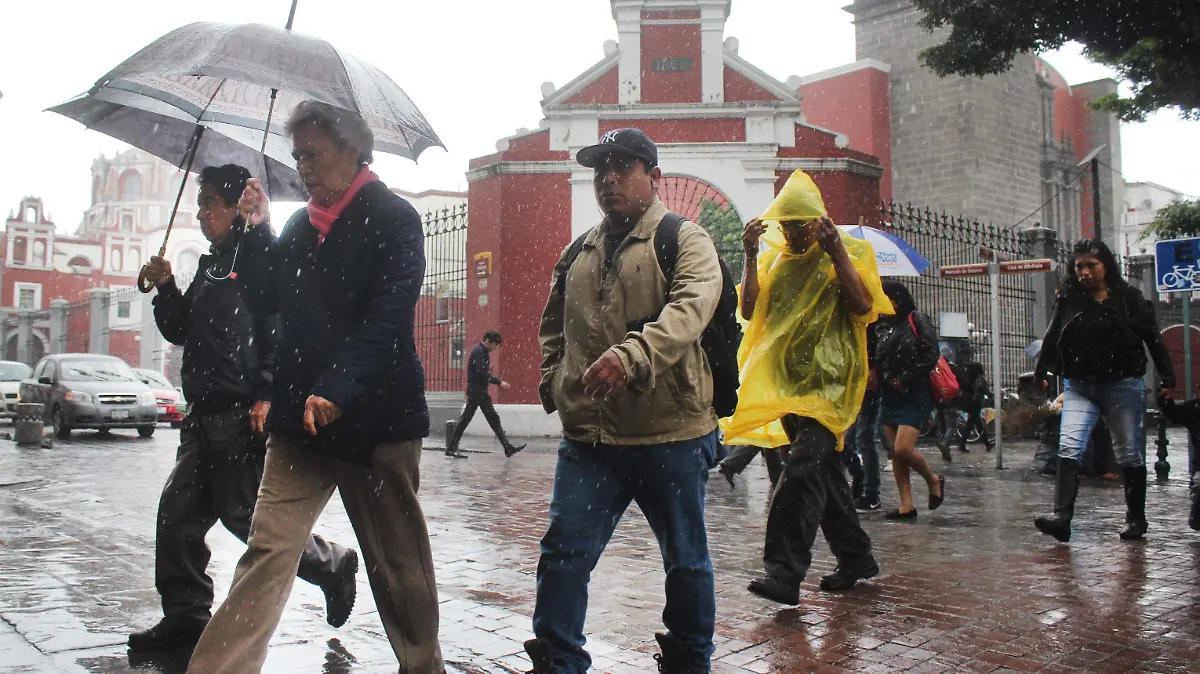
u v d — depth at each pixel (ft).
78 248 224.33
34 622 12.85
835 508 15.21
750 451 27.81
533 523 22.62
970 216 96.89
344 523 22.62
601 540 9.86
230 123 12.26
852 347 15.31
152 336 137.39
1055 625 13.12
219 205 12.23
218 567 17.25
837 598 14.80
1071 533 21.13
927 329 22.30
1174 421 21.58
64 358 60.39
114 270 228.02
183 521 11.70
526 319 57.67
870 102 101.65
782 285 15.80
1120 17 40.22
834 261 14.64
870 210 57.77
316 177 9.92
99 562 17.30
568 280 10.23
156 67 10.09
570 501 9.73
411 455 9.95
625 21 57.98
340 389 8.95
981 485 31.48
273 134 12.78
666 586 9.87
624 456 9.68
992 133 99.45
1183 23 37.88
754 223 15.31
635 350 8.64
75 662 11.02
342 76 10.45
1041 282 61.72
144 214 293.23
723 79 57.47
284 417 9.60
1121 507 25.66
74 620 13.00
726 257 61.77
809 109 106.93
